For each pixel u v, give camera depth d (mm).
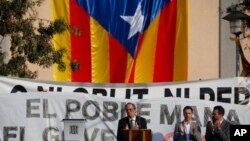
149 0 36844
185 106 27797
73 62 33438
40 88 28859
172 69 36656
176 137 25453
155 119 28031
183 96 28641
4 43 35562
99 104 28031
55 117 27984
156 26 36688
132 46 36500
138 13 36719
